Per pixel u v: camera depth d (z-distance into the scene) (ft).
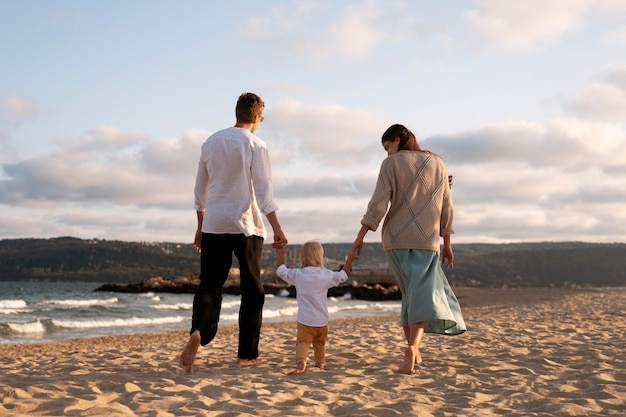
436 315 13.21
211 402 10.69
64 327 49.44
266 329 36.40
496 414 9.91
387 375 13.71
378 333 27.86
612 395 11.09
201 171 15.16
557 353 17.44
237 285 231.91
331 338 24.59
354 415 9.71
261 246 15.48
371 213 14.01
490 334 24.23
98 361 18.15
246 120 15.30
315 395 11.41
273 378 13.44
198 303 14.46
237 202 14.71
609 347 18.62
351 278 245.86
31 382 12.74
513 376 13.47
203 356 18.40
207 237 14.79
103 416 9.10
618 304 55.52
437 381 12.92
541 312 44.45
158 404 10.41
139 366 16.24
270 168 15.02
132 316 68.33
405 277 14.06
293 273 15.12
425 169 14.32
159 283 228.63
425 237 14.06
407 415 9.61
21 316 64.80
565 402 10.54
